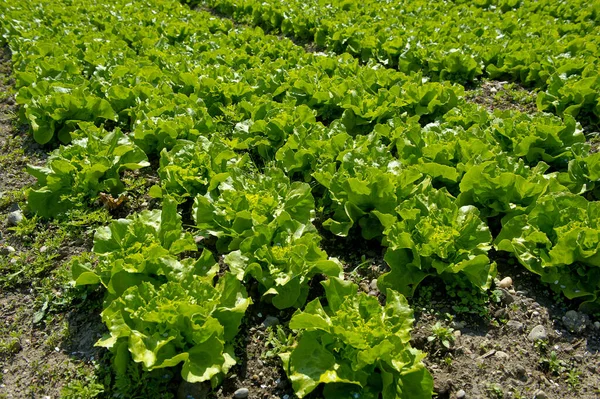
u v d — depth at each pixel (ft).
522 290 3.59
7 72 7.50
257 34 7.93
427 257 3.47
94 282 3.40
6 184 4.89
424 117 5.68
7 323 3.47
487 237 3.55
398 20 8.37
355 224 4.10
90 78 6.42
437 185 4.34
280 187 4.05
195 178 4.20
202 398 2.90
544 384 3.00
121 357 2.88
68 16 9.09
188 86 6.04
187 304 2.84
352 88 5.72
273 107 5.29
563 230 3.45
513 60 6.61
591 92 5.40
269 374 3.06
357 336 2.74
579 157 4.33
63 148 4.53
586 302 3.39
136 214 3.88
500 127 4.83
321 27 8.27
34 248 4.02
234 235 3.72
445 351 3.16
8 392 3.04
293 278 3.34
